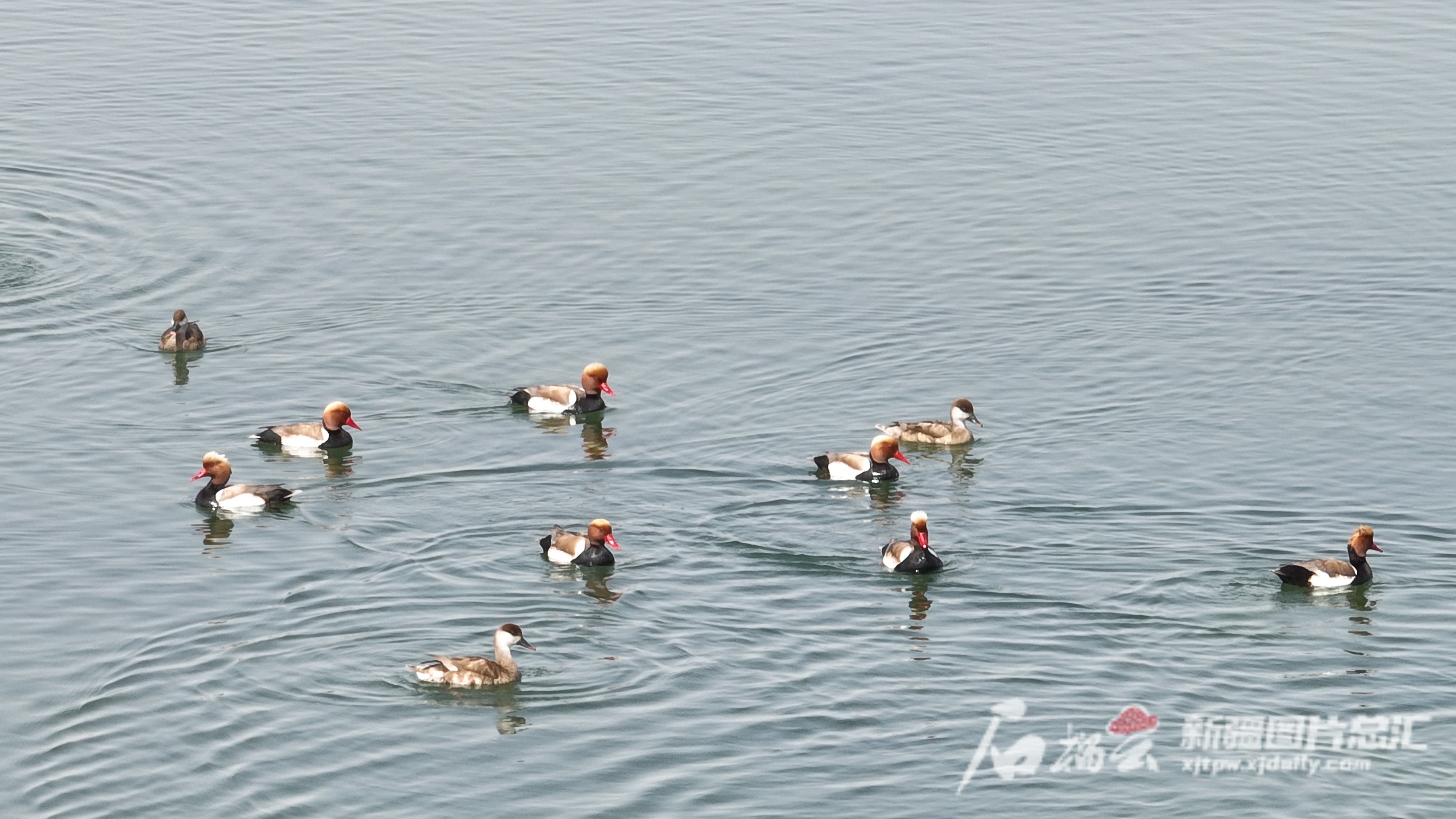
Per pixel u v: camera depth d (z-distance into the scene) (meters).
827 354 58.97
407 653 39.62
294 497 48.75
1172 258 66.81
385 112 81.69
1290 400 54.81
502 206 71.69
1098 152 77.44
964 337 60.19
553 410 54.47
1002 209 71.50
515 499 48.44
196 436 53.16
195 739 36.41
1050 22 95.06
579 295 63.84
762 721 37.03
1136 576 43.28
